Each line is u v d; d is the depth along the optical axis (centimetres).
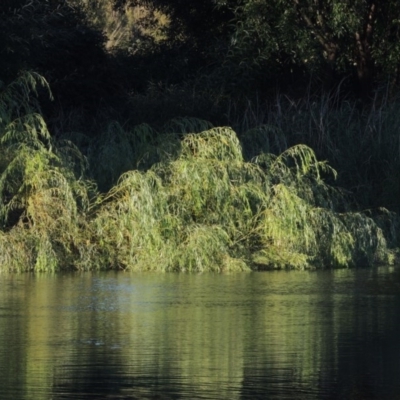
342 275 2503
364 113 3606
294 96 4350
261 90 4388
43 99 4350
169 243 2616
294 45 4219
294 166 3184
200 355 1479
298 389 1277
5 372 1366
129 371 1372
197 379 1329
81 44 4653
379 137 3266
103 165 2928
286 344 1565
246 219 2742
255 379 1330
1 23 3816
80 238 2647
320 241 2741
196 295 2114
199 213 2725
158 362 1428
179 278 2428
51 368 1391
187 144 2822
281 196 2706
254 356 1473
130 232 2647
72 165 2781
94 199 2770
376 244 2806
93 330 1680
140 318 1802
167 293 2138
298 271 2616
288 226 2702
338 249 2719
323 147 3322
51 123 4016
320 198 2847
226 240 2658
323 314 1855
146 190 2625
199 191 2702
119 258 2652
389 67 4331
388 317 1820
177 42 5028
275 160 2883
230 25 4469
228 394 1252
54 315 1836
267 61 4350
